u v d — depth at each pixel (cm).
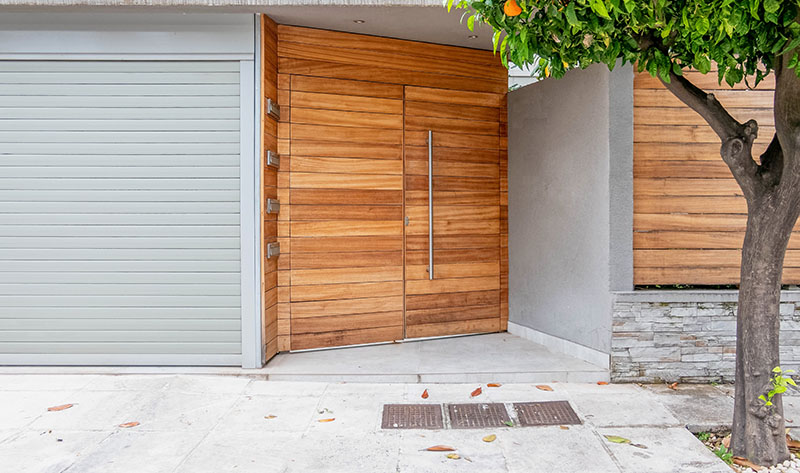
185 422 337
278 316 465
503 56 294
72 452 296
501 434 321
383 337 500
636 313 413
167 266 430
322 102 473
